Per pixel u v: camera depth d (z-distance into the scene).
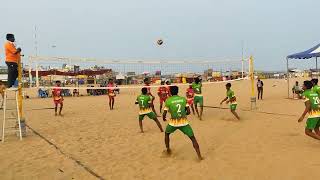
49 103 21.05
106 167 6.17
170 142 7.96
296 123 9.98
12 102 17.38
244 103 16.69
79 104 19.53
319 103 6.92
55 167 6.21
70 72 32.25
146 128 10.14
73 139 8.69
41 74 30.28
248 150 6.91
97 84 36.84
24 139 8.73
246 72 23.45
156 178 5.49
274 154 6.47
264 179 5.17
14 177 5.69
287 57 19.39
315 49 17.64
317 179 5.00
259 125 9.88
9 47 8.97
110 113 14.42
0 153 7.26
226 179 5.27
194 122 10.93
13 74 9.06
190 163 6.23
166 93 13.49
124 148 7.59
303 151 6.59
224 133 8.88
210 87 33.38
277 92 24.45
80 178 5.59
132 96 26.17
